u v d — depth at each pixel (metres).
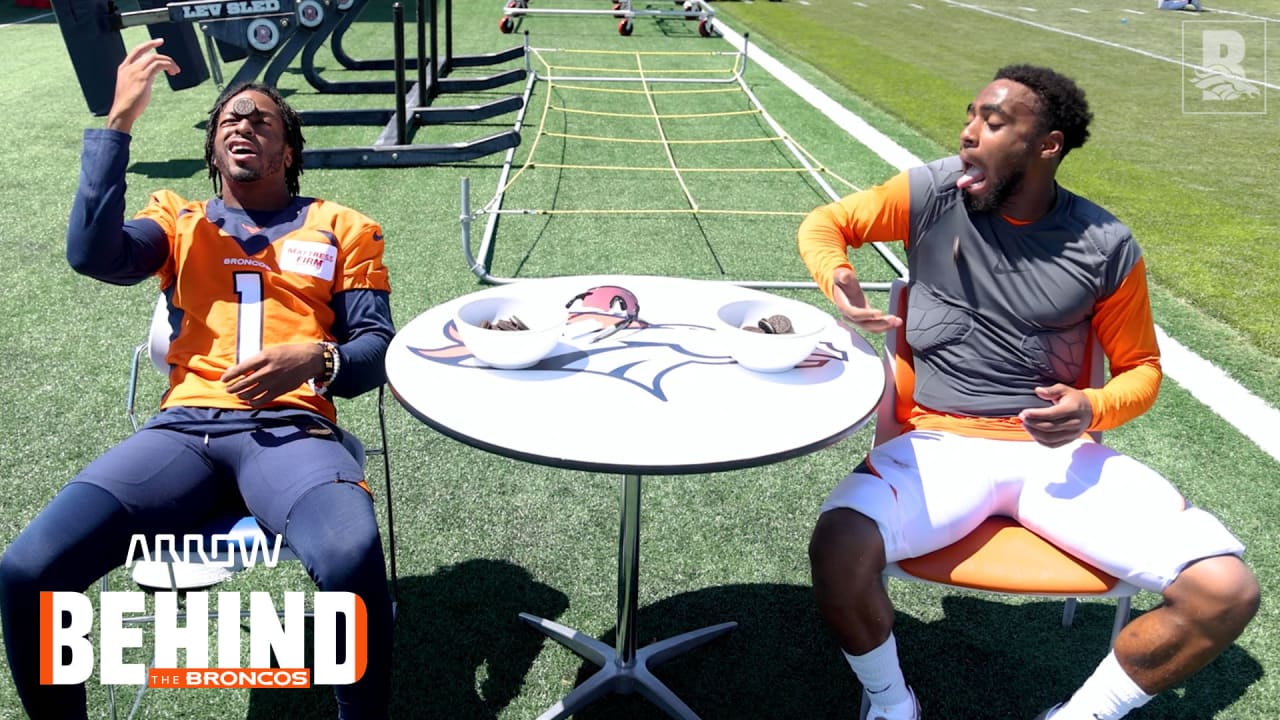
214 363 2.28
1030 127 2.13
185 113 8.49
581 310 2.49
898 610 2.79
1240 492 3.38
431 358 2.20
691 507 3.24
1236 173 8.29
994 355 2.32
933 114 9.91
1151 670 1.93
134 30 13.07
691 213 6.40
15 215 5.79
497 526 3.10
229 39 7.28
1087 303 2.23
